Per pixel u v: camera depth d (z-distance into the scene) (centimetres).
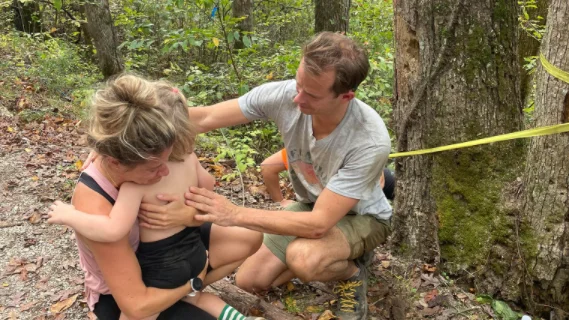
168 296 181
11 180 363
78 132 487
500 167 257
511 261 249
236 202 363
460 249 269
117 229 159
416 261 283
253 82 599
